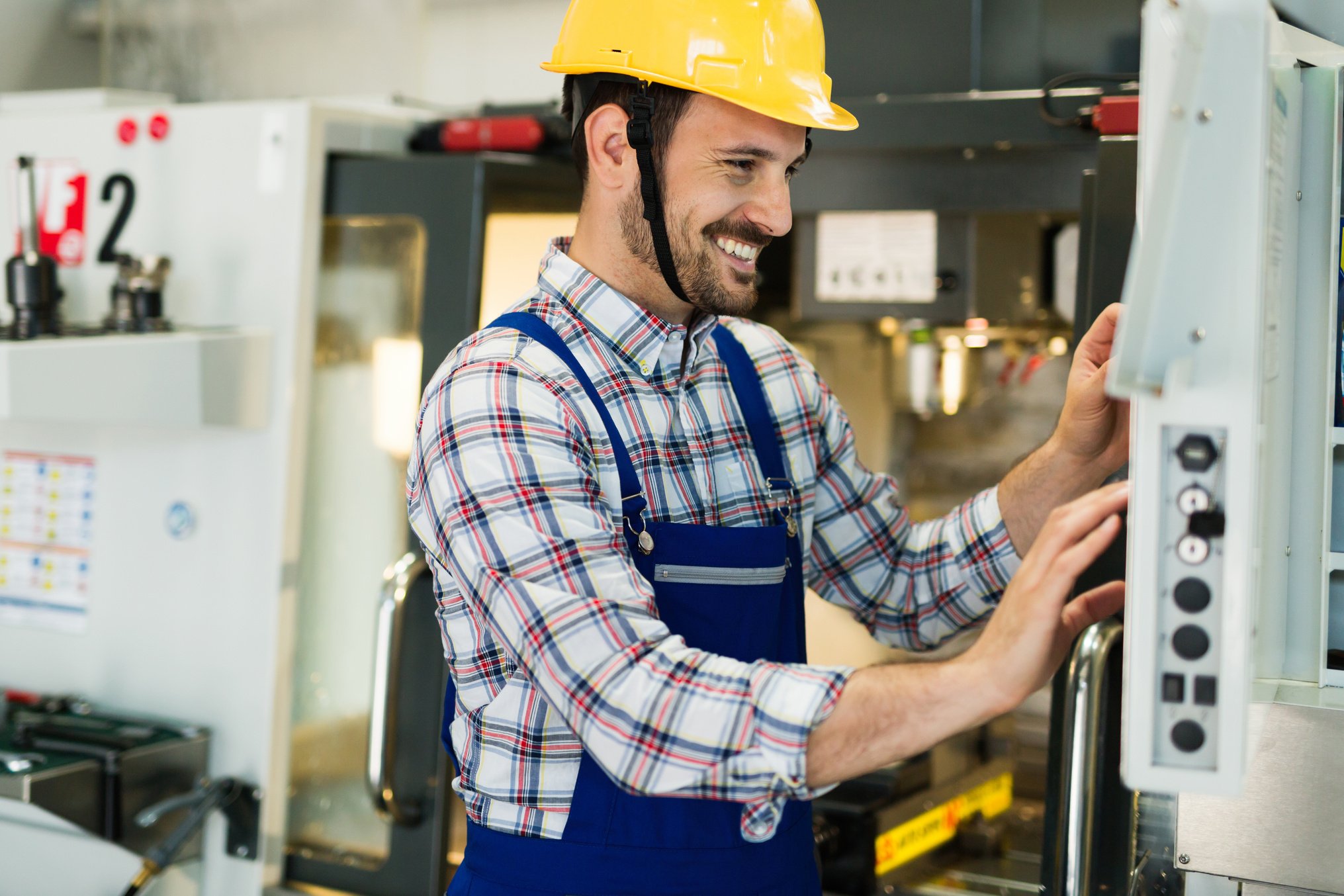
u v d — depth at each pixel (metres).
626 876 1.32
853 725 1.08
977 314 2.21
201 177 2.25
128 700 2.29
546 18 2.99
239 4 2.84
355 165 2.20
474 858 1.39
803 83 1.36
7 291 2.17
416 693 2.13
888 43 2.21
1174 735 0.92
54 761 2.04
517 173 2.19
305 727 2.26
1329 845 1.23
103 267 2.35
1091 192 1.69
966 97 2.08
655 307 1.44
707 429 1.47
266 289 2.19
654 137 1.35
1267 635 1.21
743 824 1.15
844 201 2.22
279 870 2.21
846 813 2.04
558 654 1.15
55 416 1.89
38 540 2.38
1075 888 1.49
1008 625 1.05
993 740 2.54
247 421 2.16
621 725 1.12
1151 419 0.91
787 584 1.50
